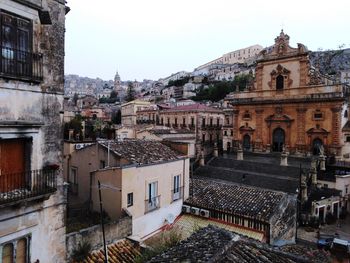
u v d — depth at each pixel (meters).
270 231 18.34
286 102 49.34
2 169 9.20
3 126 8.77
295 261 8.85
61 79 10.97
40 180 9.93
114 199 17.02
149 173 18.61
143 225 18.08
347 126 44.28
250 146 54.34
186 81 142.62
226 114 67.19
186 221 20.52
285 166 39.69
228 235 10.08
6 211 9.05
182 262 8.67
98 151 20.02
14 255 9.43
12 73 8.97
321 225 30.47
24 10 9.28
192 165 44.25
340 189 33.75
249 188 22.91
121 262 14.38
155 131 51.56
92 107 96.56
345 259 12.59
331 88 44.72
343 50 92.38
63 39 11.03
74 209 18.72
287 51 49.44
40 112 10.10
